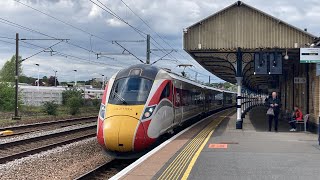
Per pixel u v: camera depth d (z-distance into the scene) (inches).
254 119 1317.7
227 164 456.1
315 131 841.5
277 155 519.5
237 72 935.0
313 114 876.0
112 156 637.3
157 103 677.3
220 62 1083.9
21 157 674.2
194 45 920.9
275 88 1731.1
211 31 917.2
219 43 914.1
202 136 749.9
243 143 645.3
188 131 854.5
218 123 1117.7
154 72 719.1
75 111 1972.2
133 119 632.4
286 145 620.4
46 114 1839.3
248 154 528.4
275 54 916.0
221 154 527.8
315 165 449.7
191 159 489.1
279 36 896.9
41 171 570.6
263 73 917.8
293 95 1197.7
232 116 1555.1
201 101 1334.9
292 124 876.6
